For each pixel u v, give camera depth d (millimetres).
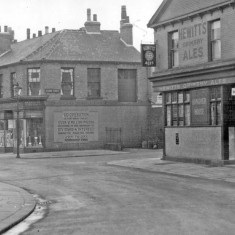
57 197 14797
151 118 42312
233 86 22781
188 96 25297
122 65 41375
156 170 22047
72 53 40531
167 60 26594
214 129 23219
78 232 9617
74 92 40219
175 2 25766
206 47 23641
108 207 12562
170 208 12062
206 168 21906
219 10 22797
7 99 41188
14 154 38250
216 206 12164
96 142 40719
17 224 10742
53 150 39781
